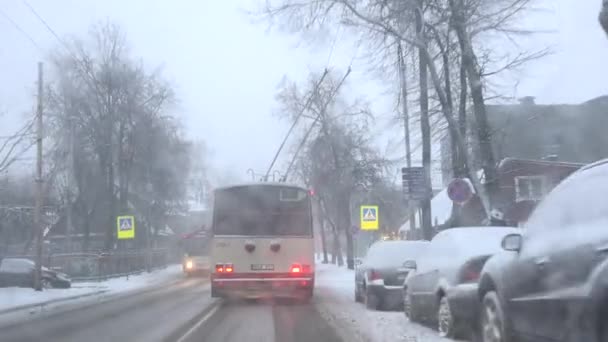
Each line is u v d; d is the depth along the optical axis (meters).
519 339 7.56
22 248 40.66
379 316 14.02
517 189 25.34
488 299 8.24
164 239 59.00
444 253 10.76
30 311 18.34
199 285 29.48
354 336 11.05
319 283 27.36
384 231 47.44
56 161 37.53
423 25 15.77
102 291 26.20
